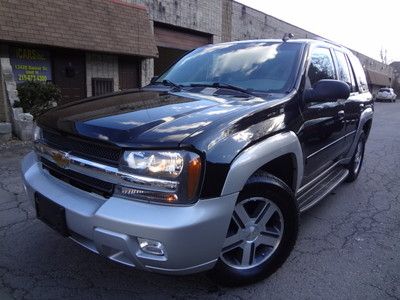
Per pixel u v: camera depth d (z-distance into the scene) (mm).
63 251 3229
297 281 2906
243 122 2520
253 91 3262
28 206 4207
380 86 51000
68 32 9992
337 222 4070
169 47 14734
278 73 3391
